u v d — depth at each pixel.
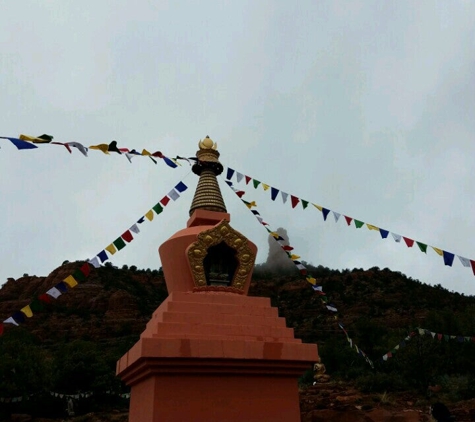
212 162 10.98
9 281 104.94
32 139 7.13
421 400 25.33
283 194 10.86
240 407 7.58
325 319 85.62
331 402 22.89
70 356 36.72
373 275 106.75
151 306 97.12
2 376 30.80
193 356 7.32
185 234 9.39
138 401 8.23
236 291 9.20
